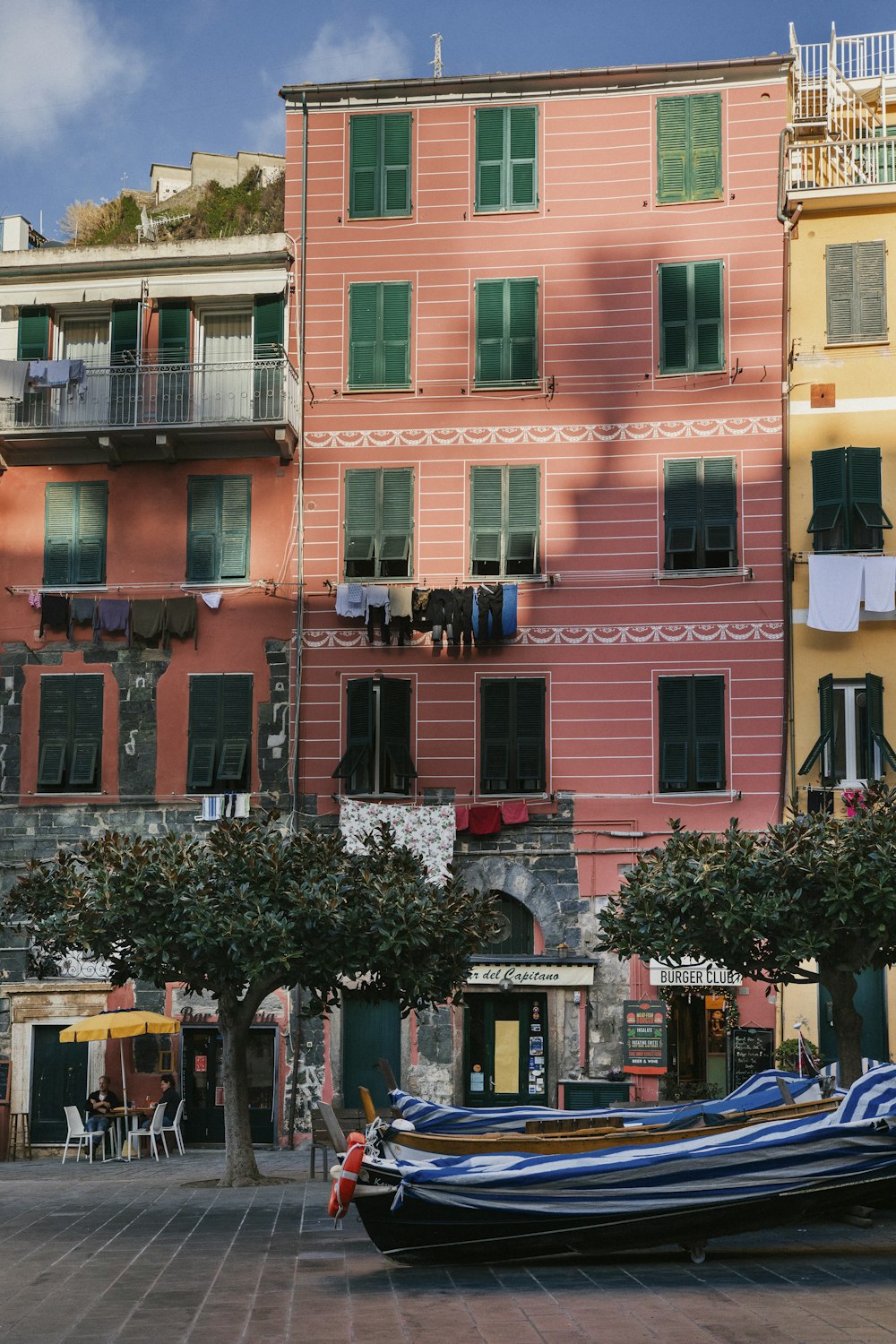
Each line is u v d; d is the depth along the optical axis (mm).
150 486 35906
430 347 35500
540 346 35094
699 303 34656
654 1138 17969
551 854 33594
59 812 35094
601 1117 20766
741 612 33656
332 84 36219
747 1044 31688
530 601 34344
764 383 34250
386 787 34250
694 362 34500
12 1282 16031
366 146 36281
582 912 33344
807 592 33469
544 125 35781
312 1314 14148
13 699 35594
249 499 35562
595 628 34094
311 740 34562
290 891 24266
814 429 34000
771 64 34875
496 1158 17469
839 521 33438
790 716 33094
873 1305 14180
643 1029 32406
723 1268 16625
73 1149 33906
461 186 35875
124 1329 13477
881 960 24422
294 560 35219
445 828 33531
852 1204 17547
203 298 36219
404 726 34219
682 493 34156
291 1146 33250
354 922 24188
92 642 35531
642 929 23609
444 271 35656
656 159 35281
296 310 35969
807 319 34406
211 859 25422
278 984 25594
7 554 36062
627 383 34750
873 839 23109
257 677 34969
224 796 34500
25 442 35625
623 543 34250
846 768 32844
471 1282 15953
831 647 33219
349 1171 16734
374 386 35438
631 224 35156
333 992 26172
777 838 23531
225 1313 14219
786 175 34562
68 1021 34469
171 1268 16906
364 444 35406
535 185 35625
